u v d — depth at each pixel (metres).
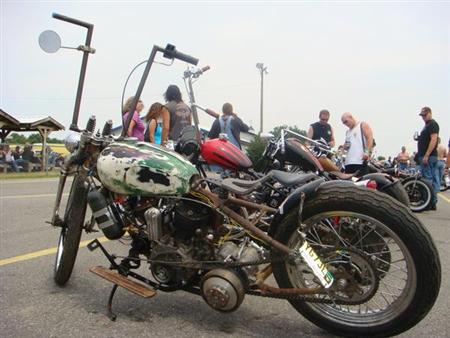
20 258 4.21
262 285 2.62
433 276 2.34
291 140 4.48
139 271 3.77
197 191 2.73
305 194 2.56
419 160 8.83
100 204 2.95
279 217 2.65
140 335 2.68
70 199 3.45
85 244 4.86
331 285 2.47
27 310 3.00
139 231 2.96
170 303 3.18
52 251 4.47
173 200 2.83
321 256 2.56
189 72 3.22
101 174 2.85
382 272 2.74
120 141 3.02
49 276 3.71
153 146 2.88
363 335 2.55
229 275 2.55
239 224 2.68
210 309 3.09
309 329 2.81
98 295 3.30
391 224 2.40
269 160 4.61
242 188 2.79
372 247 2.82
